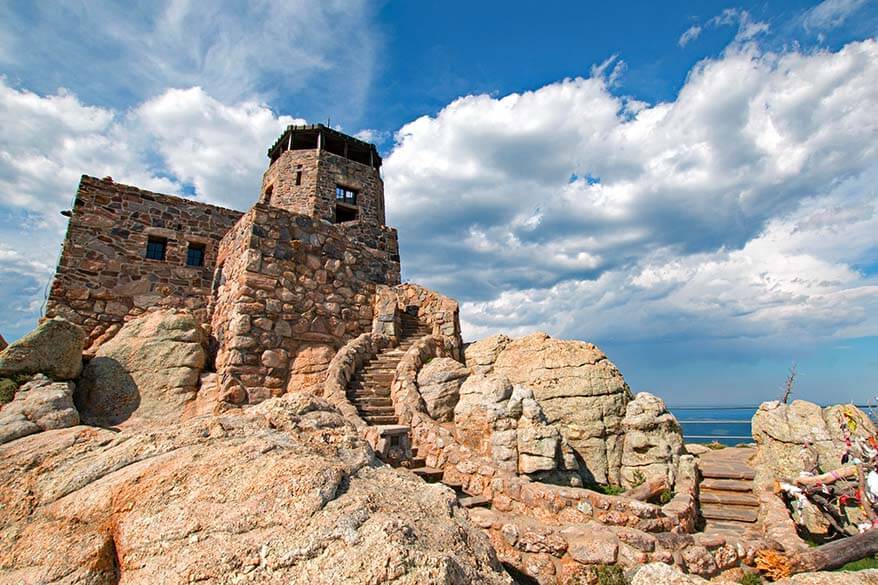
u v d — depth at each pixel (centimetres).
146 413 929
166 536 223
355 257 1397
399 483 326
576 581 584
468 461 788
